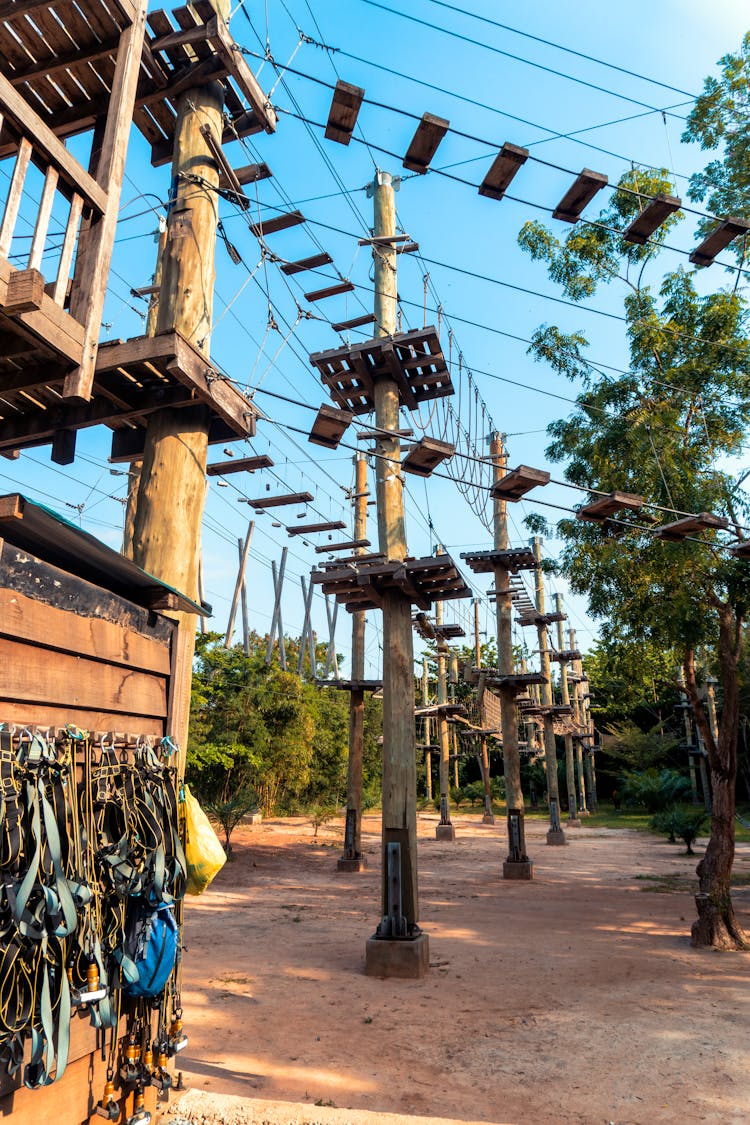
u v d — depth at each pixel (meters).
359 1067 6.49
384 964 9.60
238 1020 7.75
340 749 38.72
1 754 2.85
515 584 22.42
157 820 3.84
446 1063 6.63
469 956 10.73
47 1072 2.75
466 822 39.72
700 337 12.98
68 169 3.94
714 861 11.72
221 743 26.25
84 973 3.27
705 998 8.69
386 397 11.27
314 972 9.77
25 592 3.16
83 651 3.60
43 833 2.93
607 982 9.38
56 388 4.74
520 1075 6.38
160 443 5.25
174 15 5.93
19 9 4.51
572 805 37.25
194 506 5.25
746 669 31.38
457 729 49.16
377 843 27.17
